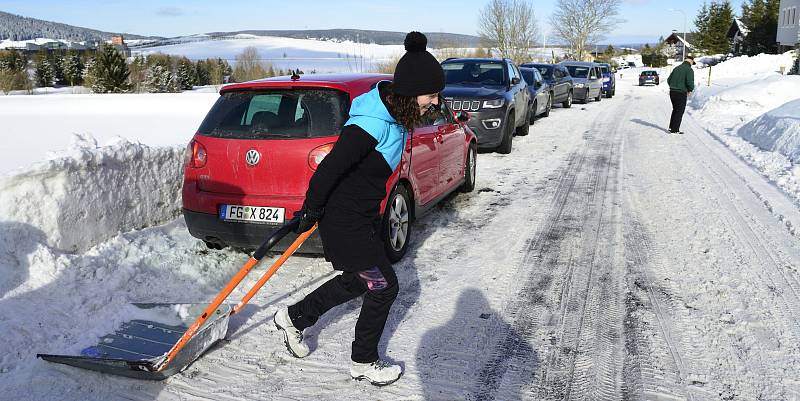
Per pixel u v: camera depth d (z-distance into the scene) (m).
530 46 53.50
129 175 4.92
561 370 3.17
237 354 3.36
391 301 2.98
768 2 54.09
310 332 3.63
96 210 4.52
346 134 2.64
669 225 5.84
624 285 4.32
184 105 26.44
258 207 4.24
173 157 5.49
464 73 11.30
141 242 4.77
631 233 5.60
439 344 3.46
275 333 3.61
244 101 4.46
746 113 16.38
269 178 4.22
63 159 4.22
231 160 4.30
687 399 2.88
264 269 4.64
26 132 17.27
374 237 2.88
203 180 4.43
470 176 7.28
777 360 3.22
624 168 8.97
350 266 2.86
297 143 4.15
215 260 4.73
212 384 3.05
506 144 10.27
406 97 2.63
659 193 7.22
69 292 3.84
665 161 9.52
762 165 8.91
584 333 3.58
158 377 3.05
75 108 25.42
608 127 14.48
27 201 4.00
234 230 4.34
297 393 2.97
